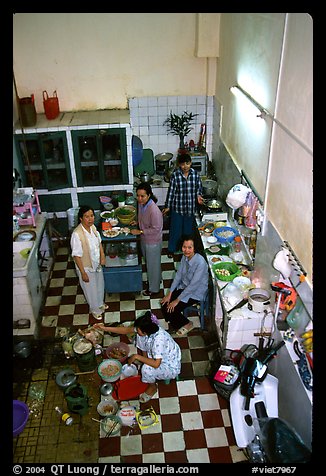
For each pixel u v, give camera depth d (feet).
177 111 23.61
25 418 13.08
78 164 21.25
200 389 14.80
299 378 11.72
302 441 11.00
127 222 18.71
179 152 23.80
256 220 15.57
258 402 12.60
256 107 14.60
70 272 20.56
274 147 13.37
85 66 21.90
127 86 22.70
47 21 20.66
